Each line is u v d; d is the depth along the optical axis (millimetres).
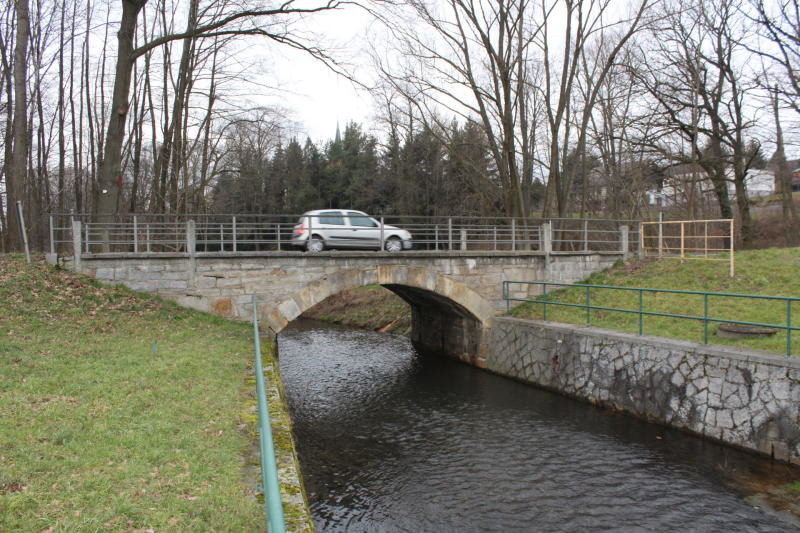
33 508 4043
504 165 23500
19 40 16641
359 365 18078
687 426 10594
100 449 5289
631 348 12000
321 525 7531
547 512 7875
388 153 39656
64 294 11734
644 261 18625
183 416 6602
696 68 24359
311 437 11203
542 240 18703
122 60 14312
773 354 9516
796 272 14555
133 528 3959
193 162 28797
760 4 22625
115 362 8586
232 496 4676
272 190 45969
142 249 21516
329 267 14570
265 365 9938
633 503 8086
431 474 9281
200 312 13219
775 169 38125
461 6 21453
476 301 16875
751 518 7488
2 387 6844
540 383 14727
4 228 25234
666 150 26172
